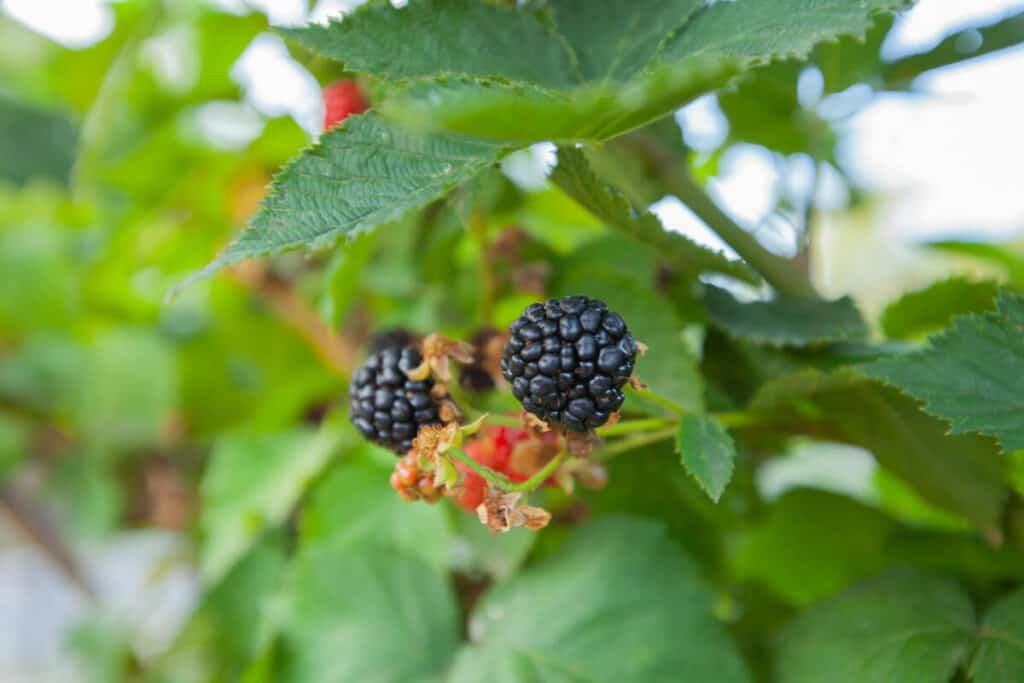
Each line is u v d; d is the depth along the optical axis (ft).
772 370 0.89
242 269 1.36
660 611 0.89
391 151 0.68
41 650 2.59
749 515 1.05
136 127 1.39
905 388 0.73
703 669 0.87
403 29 0.75
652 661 0.87
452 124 0.57
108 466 1.64
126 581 2.30
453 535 0.99
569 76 0.78
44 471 1.71
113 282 1.63
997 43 0.93
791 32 0.67
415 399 0.79
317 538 1.04
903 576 0.87
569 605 0.91
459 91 0.64
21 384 1.64
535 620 0.91
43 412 1.66
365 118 0.69
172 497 1.64
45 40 1.52
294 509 1.24
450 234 1.04
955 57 0.95
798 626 0.88
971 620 0.82
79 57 1.48
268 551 1.23
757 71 1.00
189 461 1.68
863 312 0.87
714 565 1.03
